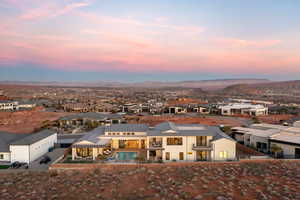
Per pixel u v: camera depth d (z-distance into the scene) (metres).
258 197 27.06
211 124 88.94
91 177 34.06
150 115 119.44
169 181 31.89
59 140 56.53
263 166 37.72
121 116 97.44
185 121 96.75
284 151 44.09
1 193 29.09
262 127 57.66
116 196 27.75
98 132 52.25
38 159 44.47
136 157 42.38
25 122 95.00
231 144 41.38
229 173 34.94
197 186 30.28
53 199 27.30
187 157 41.97
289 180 32.12
